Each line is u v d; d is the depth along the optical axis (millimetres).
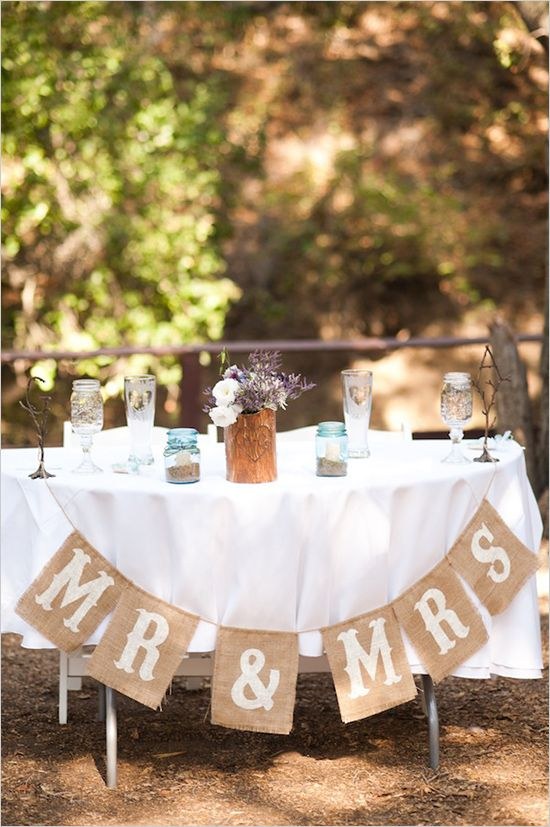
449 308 11398
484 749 3781
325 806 3410
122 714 4117
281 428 10906
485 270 11633
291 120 11984
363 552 3428
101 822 3320
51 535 3506
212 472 3654
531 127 11930
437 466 3650
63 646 3496
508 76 11953
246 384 3436
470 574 3562
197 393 6312
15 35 7742
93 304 8758
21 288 8680
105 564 3469
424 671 3506
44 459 3859
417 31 12188
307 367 11266
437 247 11227
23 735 3922
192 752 3795
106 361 8523
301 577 3416
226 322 11359
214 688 3406
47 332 8719
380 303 11422
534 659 3660
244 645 3424
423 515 3496
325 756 3752
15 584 3627
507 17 9531
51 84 7844
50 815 3361
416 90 12172
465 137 12109
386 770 3637
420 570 3543
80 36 8102
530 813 3344
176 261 8672
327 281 11281
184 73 11008
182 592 3414
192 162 8734
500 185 11984
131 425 3680
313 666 3678
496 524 3627
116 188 8227
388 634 3482
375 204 11188
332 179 11344
